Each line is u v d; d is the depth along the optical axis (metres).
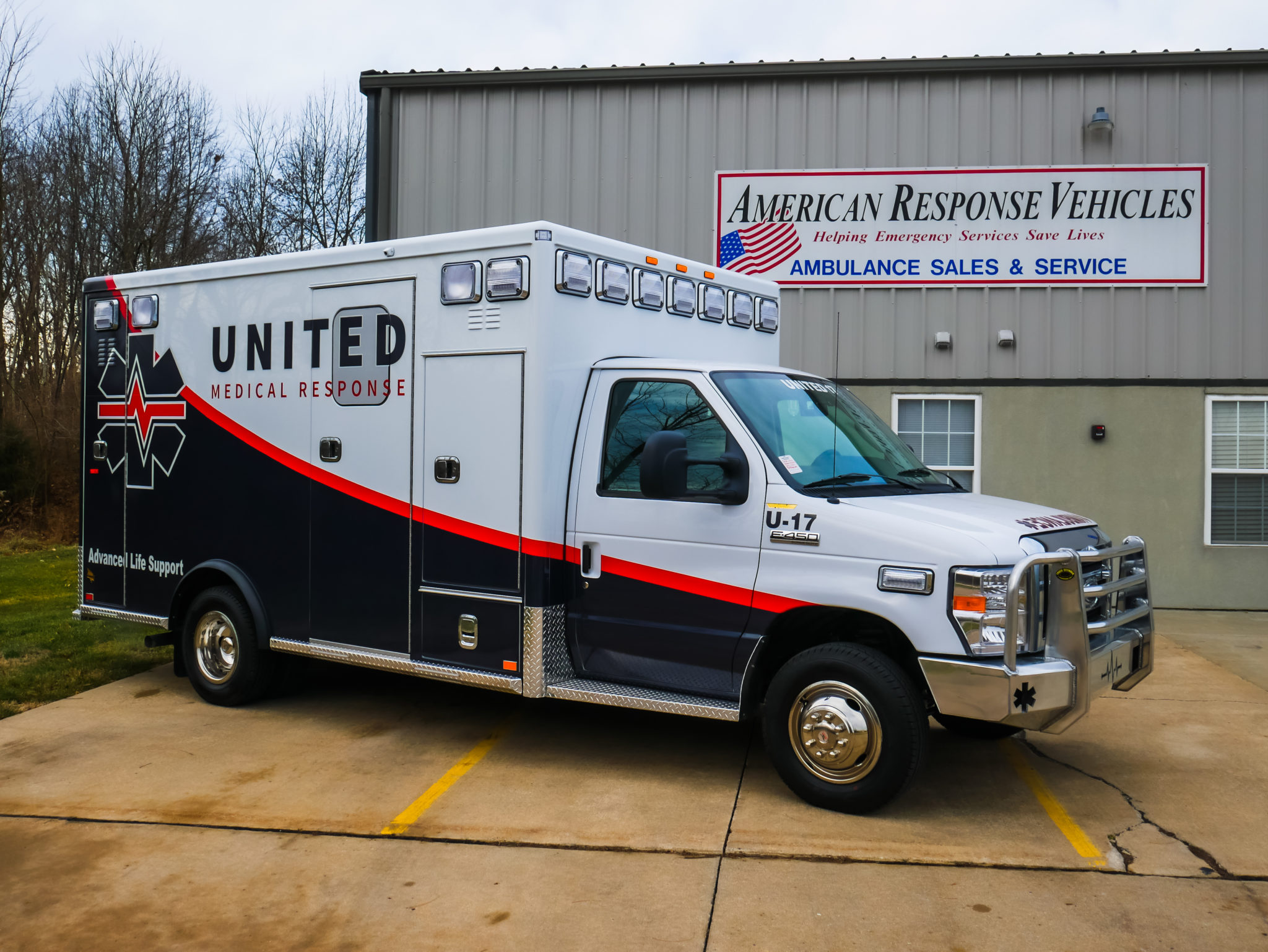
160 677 7.93
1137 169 11.30
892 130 11.61
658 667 5.45
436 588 5.92
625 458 5.57
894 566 4.79
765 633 5.11
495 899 4.13
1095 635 5.16
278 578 6.68
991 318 11.51
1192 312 11.31
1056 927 3.88
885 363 11.65
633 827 4.86
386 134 12.40
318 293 6.44
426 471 5.95
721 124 11.88
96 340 7.70
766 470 5.17
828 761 4.95
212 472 7.00
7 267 24.94
